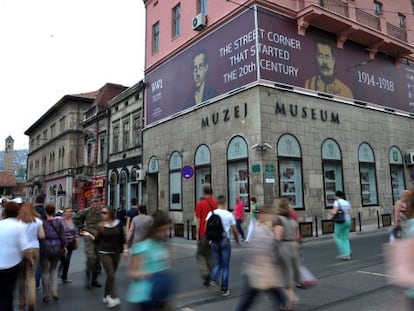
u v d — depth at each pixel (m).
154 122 22.91
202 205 7.68
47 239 6.75
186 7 20.73
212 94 18.00
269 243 4.78
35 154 55.81
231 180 16.39
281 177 15.41
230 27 17.30
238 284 7.47
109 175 29.41
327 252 11.27
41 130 52.97
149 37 24.41
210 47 18.48
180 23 21.20
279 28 16.56
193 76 19.61
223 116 17.11
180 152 20.05
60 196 41.38
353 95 19.20
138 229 8.18
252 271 4.72
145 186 23.59
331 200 17.02
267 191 14.77
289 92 16.34
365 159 19.08
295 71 16.73
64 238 7.06
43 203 8.63
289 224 5.97
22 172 116.31
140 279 3.67
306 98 16.95
